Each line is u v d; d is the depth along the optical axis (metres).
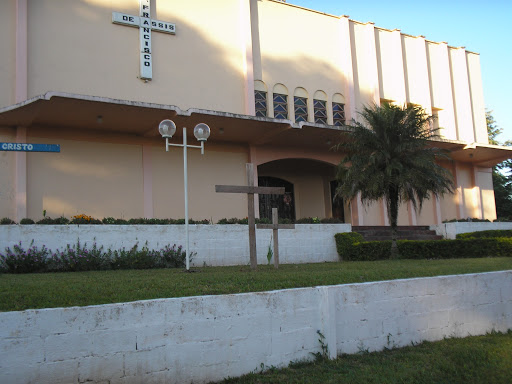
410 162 13.84
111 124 13.76
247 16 17.30
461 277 7.48
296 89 18.41
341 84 19.59
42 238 10.27
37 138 13.37
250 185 9.35
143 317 4.75
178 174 15.52
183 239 11.95
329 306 5.93
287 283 6.71
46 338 4.30
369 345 6.27
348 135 14.83
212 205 15.99
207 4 16.67
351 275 7.68
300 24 18.86
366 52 20.52
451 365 5.75
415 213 20.61
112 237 11.03
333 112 19.23
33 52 13.41
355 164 13.96
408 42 21.80
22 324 4.23
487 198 23.56
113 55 14.63
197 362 4.98
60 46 13.84
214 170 16.23
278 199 21.11
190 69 15.98
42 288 5.98
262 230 13.38
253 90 17.05
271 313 5.54
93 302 5.21
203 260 12.16
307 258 14.17
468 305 7.48
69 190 13.63
